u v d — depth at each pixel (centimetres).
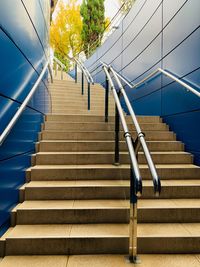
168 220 260
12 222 251
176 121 441
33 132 373
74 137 412
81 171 321
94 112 600
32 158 349
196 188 297
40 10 430
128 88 701
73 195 287
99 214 256
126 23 720
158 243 226
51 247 222
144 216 259
